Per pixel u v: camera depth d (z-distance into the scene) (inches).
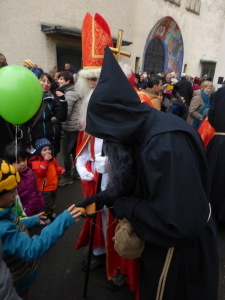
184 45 563.8
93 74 57.7
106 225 60.6
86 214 49.9
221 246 86.9
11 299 36.9
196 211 34.6
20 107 53.6
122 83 38.5
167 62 542.0
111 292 65.4
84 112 64.9
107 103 37.0
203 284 40.3
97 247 68.6
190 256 39.4
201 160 38.8
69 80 128.6
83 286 67.2
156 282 41.2
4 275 36.1
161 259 40.3
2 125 77.6
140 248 42.4
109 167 39.2
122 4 350.3
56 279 69.3
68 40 304.7
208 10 588.1
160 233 35.6
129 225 41.7
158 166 34.3
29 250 41.4
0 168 39.8
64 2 281.7
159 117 38.9
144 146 36.7
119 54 57.4
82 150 66.8
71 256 78.1
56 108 111.5
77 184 128.0
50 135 111.0
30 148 99.3
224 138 90.7
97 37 56.8
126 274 63.7
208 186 41.2
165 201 33.9
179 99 167.8
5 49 248.7
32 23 262.5
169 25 503.5
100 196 49.9
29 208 75.1
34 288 66.2
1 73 52.9
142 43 456.4
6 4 238.5
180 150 35.0
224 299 65.8
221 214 92.3
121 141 36.5
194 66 623.5
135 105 38.9
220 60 222.2
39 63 280.5
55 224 44.9
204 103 164.4
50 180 89.9
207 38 621.6
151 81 123.4
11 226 42.3
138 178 39.0
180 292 41.3
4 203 42.3
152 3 444.5
